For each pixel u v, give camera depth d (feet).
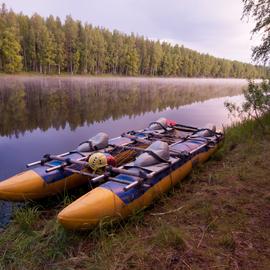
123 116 47.37
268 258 9.12
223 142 24.29
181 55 322.55
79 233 12.08
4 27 172.04
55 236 11.93
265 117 28.45
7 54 165.17
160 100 73.56
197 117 47.98
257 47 29.25
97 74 230.48
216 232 10.98
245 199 13.51
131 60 249.96
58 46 201.16
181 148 19.03
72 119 42.98
